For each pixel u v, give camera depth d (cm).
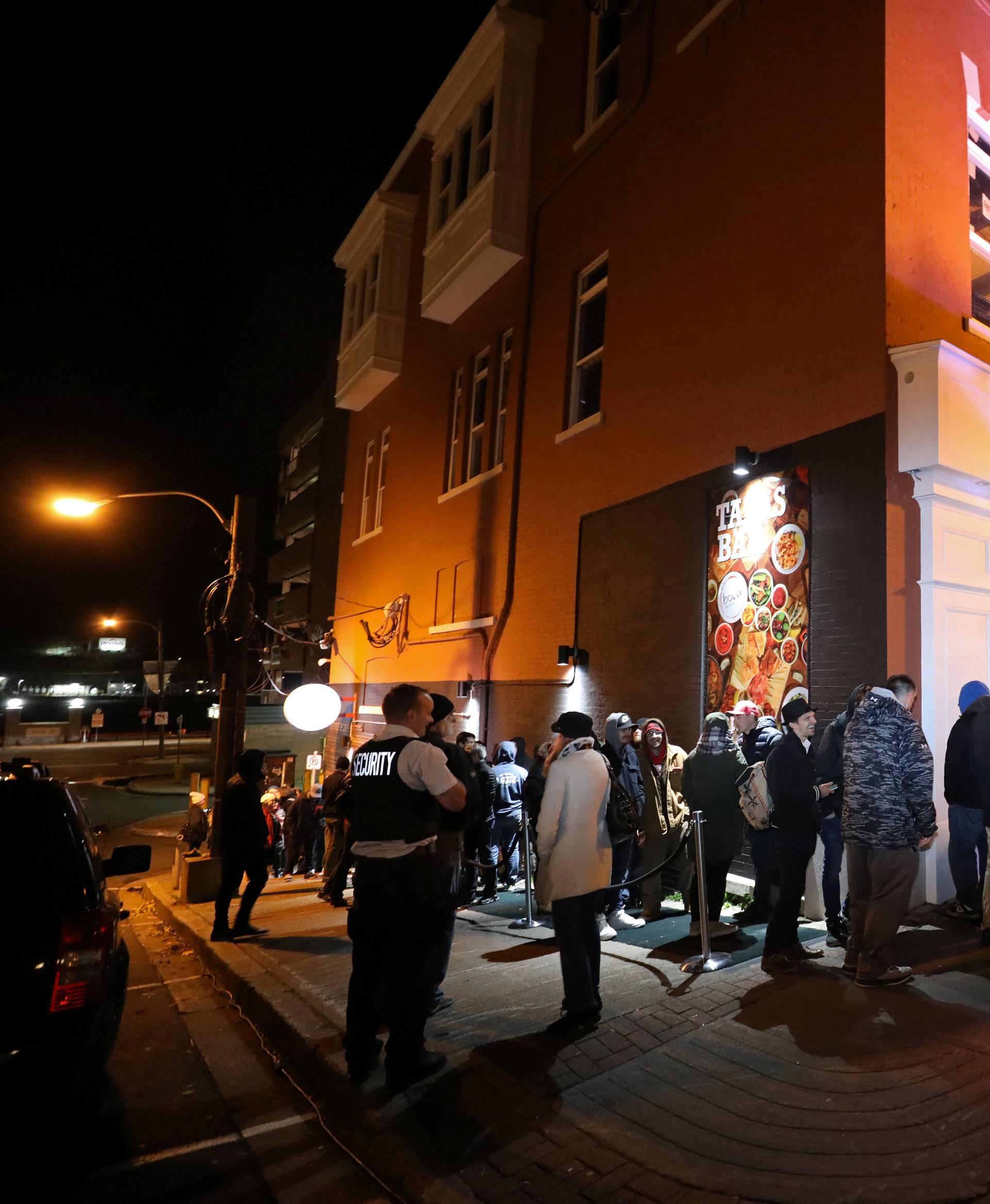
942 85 761
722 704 809
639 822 473
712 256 893
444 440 1532
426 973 400
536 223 1277
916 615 658
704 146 928
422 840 405
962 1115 329
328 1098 412
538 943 664
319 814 1289
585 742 473
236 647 1091
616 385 1038
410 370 1731
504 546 1268
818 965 515
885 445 665
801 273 772
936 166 741
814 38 794
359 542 1933
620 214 1070
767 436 790
